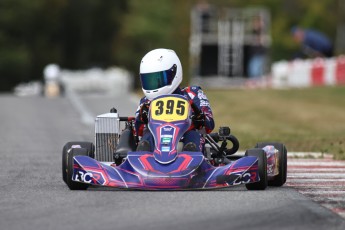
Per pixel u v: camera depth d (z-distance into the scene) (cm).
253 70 16688
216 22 16562
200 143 3975
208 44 16562
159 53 4184
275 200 3506
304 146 6400
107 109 10625
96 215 3169
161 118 3934
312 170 4941
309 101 11388
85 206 3372
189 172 3703
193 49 16462
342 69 15688
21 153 6000
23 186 4088
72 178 3781
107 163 4188
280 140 6750
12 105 11694
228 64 16612
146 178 3694
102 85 19362
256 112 9788
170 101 4019
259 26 16675
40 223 3042
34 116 9712
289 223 3025
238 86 16638
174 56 4200
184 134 3966
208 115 4162
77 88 19300
